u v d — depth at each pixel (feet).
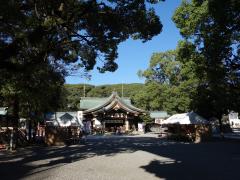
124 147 103.86
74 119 145.48
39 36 53.67
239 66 104.37
